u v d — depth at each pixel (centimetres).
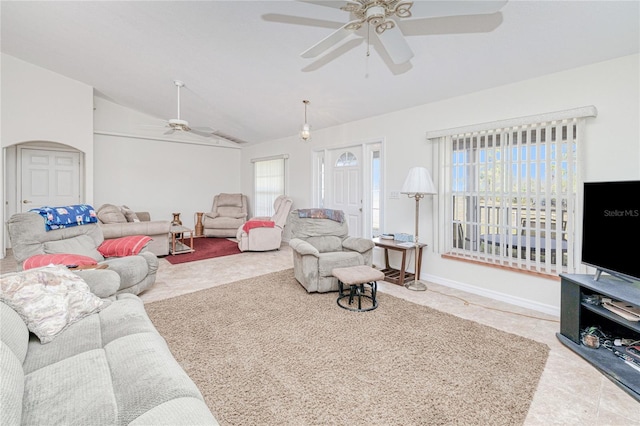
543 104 276
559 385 169
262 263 452
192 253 518
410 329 235
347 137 484
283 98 432
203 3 259
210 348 204
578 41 228
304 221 369
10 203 522
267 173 690
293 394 158
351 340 217
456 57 271
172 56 364
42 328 145
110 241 322
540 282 278
